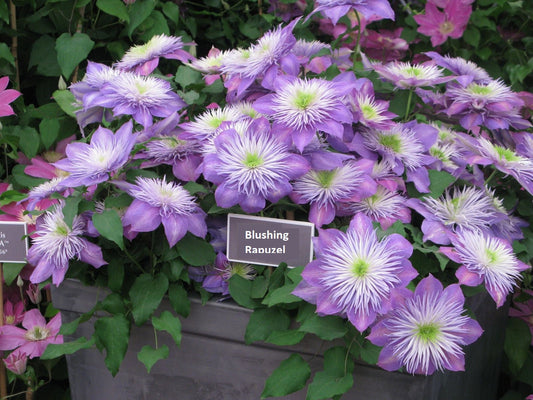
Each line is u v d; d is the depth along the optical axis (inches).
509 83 57.6
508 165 32.5
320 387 27.5
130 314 32.7
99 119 36.3
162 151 33.2
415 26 56.8
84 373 35.6
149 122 32.4
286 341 29.1
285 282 30.6
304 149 30.5
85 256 31.1
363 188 30.5
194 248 31.4
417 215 34.1
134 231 30.5
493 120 36.3
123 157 29.2
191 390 33.8
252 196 28.6
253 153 28.6
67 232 31.2
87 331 34.6
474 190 32.7
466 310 28.9
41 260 31.7
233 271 32.8
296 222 30.6
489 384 40.4
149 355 30.2
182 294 31.8
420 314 26.7
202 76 39.7
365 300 26.2
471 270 28.5
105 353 34.7
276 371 28.8
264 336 30.5
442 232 30.6
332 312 26.6
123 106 32.4
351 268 26.7
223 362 32.7
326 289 27.0
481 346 36.2
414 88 35.4
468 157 33.5
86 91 35.9
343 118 29.3
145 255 33.0
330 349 28.6
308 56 39.7
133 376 34.6
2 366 39.4
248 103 35.4
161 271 32.6
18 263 36.7
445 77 34.6
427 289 26.8
